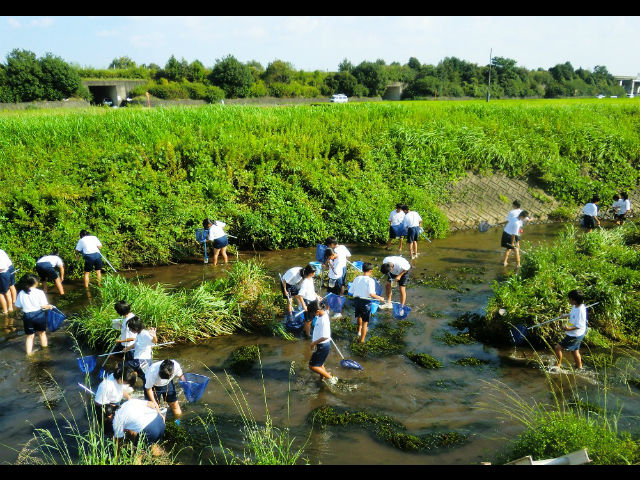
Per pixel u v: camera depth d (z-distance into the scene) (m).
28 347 8.26
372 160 18.22
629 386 7.31
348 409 6.77
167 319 8.80
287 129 19.25
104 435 6.07
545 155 20.84
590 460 4.72
